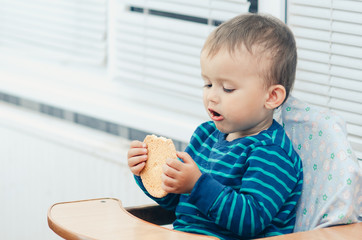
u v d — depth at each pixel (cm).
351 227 132
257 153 138
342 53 172
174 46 212
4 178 280
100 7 238
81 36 246
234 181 140
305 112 150
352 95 172
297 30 180
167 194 150
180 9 208
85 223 128
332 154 142
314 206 142
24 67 277
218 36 140
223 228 140
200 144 156
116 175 226
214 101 140
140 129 227
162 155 141
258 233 140
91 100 245
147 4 217
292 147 145
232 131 143
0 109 282
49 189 257
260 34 139
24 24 268
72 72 259
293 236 125
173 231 123
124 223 128
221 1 199
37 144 260
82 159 239
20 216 275
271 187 135
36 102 273
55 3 254
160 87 220
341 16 171
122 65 230
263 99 140
